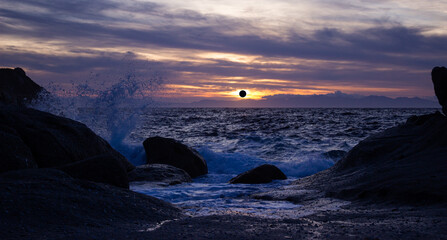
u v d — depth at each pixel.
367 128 31.61
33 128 9.09
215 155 16.03
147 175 10.55
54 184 5.61
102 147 10.26
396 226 4.21
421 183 6.25
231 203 7.28
